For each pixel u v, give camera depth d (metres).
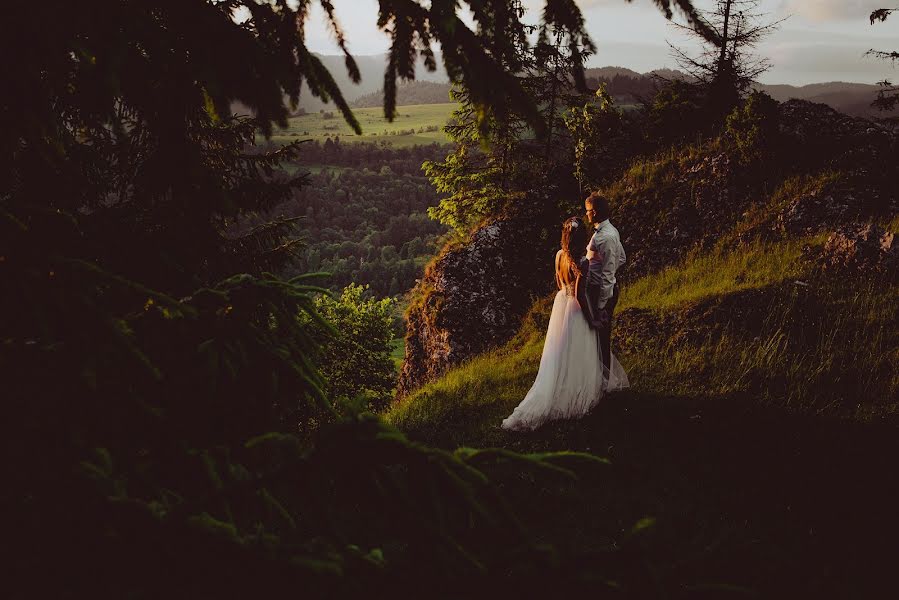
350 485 1.00
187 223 1.72
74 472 0.97
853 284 7.45
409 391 14.73
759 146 11.09
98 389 1.07
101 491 0.96
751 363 6.39
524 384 7.68
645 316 8.26
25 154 1.59
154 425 1.13
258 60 1.32
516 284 13.59
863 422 5.09
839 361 6.15
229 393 1.24
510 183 16.05
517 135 14.66
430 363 13.86
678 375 6.55
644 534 1.05
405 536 0.99
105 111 1.36
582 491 4.39
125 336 1.08
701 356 6.86
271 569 0.92
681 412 5.69
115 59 1.19
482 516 0.99
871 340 6.39
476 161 16.42
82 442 1.03
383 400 25.38
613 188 13.31
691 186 11.81
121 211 2.33
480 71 1.29
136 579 0.91
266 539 0.99
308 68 1.42
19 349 1.02
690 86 14.74
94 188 2.81
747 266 9.38
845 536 3.75
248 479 1.06
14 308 1.01
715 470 4.71
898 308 6.77
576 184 14.78
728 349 6.84
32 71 1.16
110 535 0.92
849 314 6.89
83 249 1.47
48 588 0.90
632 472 4.72
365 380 25.69
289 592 0.92
